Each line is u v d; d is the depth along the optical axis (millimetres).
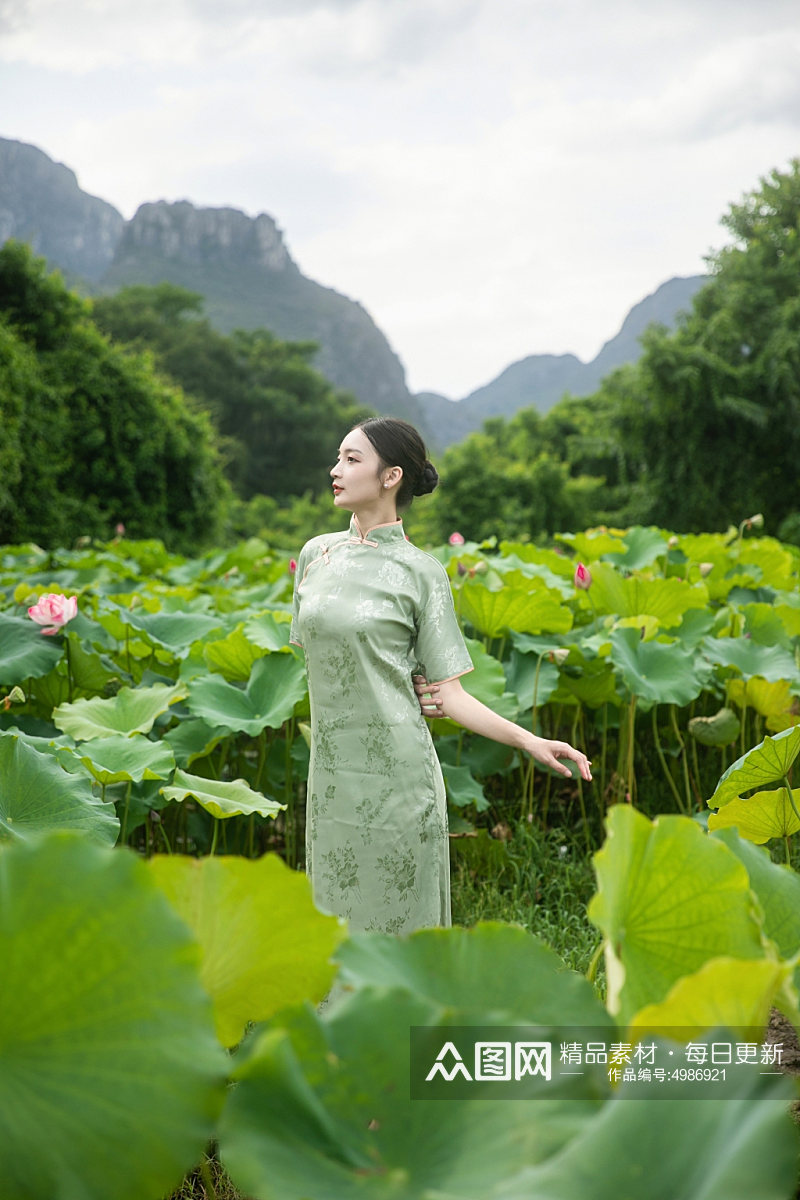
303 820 3629
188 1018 877
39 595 4105
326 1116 858
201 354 56688
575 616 4293
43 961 864
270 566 6438
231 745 3561
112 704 2871
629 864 1142
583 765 1895
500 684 3227
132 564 6488
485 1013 916
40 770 2006
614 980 1040
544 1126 853
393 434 2033
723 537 6430
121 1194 828
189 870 996
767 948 1088
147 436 13719
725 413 16141
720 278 18203
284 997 1084
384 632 2004
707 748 4082
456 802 3053
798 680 3338
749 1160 708
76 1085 847
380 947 1069
